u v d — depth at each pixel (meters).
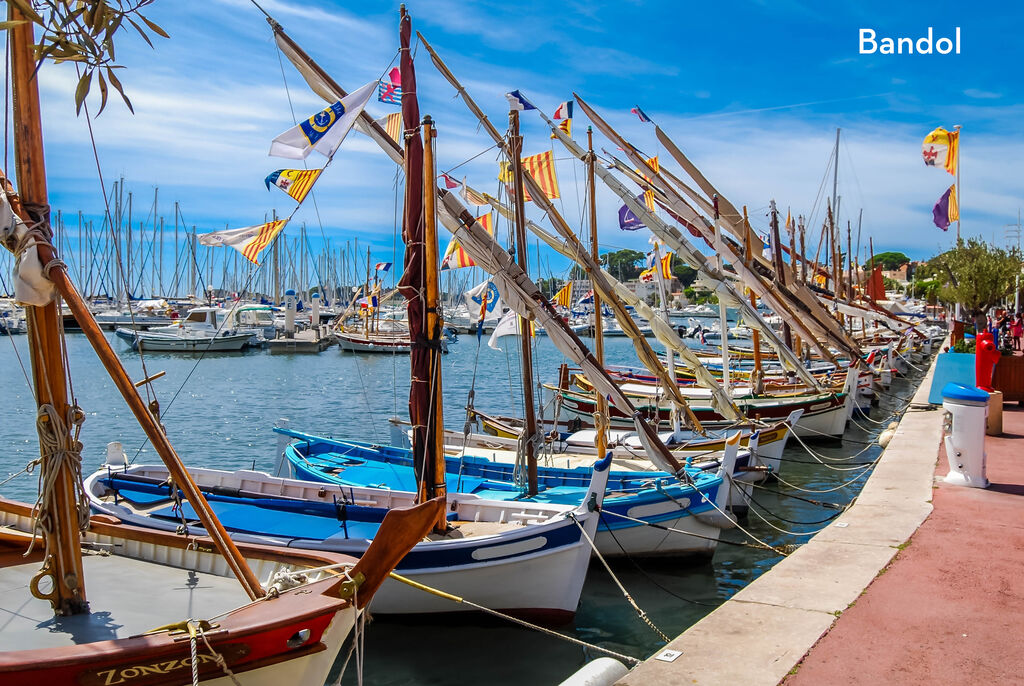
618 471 17.00
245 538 11.65
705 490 15.61
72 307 6.32
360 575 6.47
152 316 94.38
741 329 96.06
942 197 33.03
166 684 5.71
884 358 43.84
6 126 6.42
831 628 6.65
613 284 18.28
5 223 6.29
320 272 129.50
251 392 48.28
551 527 11.81
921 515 10.29
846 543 9.13
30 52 6.35
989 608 7.05
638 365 71.69
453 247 18.56
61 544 6.73
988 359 17.02
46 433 6.66
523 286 13.98
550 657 11.19
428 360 12.47
